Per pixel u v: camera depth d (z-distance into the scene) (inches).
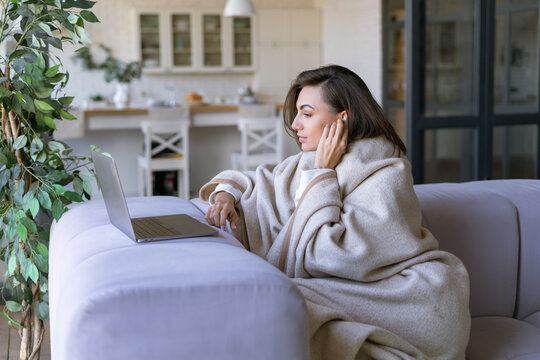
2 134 71.6
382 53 283.4
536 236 70.7
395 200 54.2
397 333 51.8
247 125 231.1
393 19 275.9
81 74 312.3
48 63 99.4
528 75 149.6
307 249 53.6
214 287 37.6
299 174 60.8
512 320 66.9
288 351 38.9
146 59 319.9
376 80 290.7
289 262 55.2
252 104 243.3
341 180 56.5
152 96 329.7
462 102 143.9
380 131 59.3
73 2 70.7
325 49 340.5
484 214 68.9
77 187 70.6
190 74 334.0
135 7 314.7
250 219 62.4
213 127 260.4
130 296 36.5
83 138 239.6
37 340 77.1
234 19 328.5
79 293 37.5
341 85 59.1
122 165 246.2
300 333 39.2
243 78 341.7
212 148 261.3
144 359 36.9
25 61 71.6
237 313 37.9
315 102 59.5
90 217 57.2
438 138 143.1
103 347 36.4
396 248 53.4
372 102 59.2
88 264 41.2
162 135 231.3
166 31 319.0
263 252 60.2
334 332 47.8
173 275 37.9
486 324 65.3
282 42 336.8
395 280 53.3
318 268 53.1
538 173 154.3
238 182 65.8
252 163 234.8
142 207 63.4
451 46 141.3
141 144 247.1
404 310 52.1
